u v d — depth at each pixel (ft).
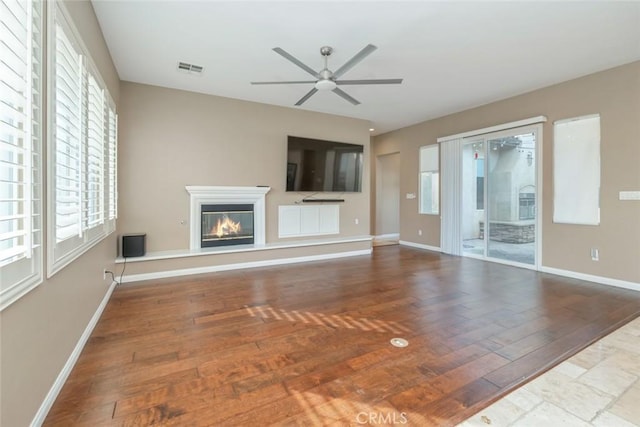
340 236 20.84
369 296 11.87
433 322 9.41
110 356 7.38
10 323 4.27
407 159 23.79
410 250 21.88
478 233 18.81
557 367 6.98
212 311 10.30
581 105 14.06
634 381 6.47
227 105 16.69
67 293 6.68
